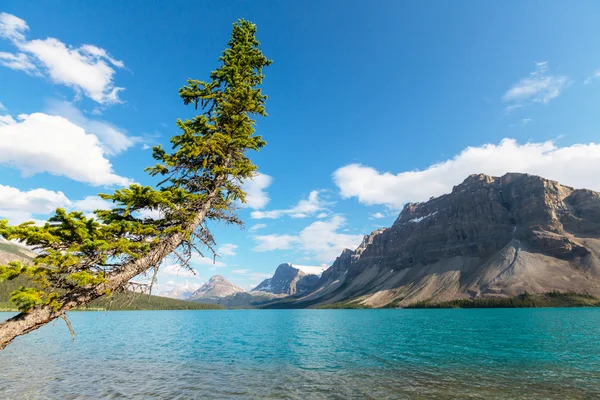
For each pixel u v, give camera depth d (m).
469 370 29.27
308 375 28.09
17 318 9.51
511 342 47.88
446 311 193.00
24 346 48.44
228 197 16.12
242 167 15.65
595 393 21.97
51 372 29.80
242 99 17.08
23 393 23.19
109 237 11.11
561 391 22.50
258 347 47.28
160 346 48.56
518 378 26.09
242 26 19.11
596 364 30.75
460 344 47.12
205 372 29.55
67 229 9.98
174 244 13.58
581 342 46.09
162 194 12.38
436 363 32.78
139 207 12.65
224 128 16.44
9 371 30.34
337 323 105.75
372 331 72.44
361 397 21.94
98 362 34.94
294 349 44.66
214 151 15.27
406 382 25.47
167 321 123.25
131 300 11.98
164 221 13.53
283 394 22.69
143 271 12.75
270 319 144.25
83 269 10.62
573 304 197.12
